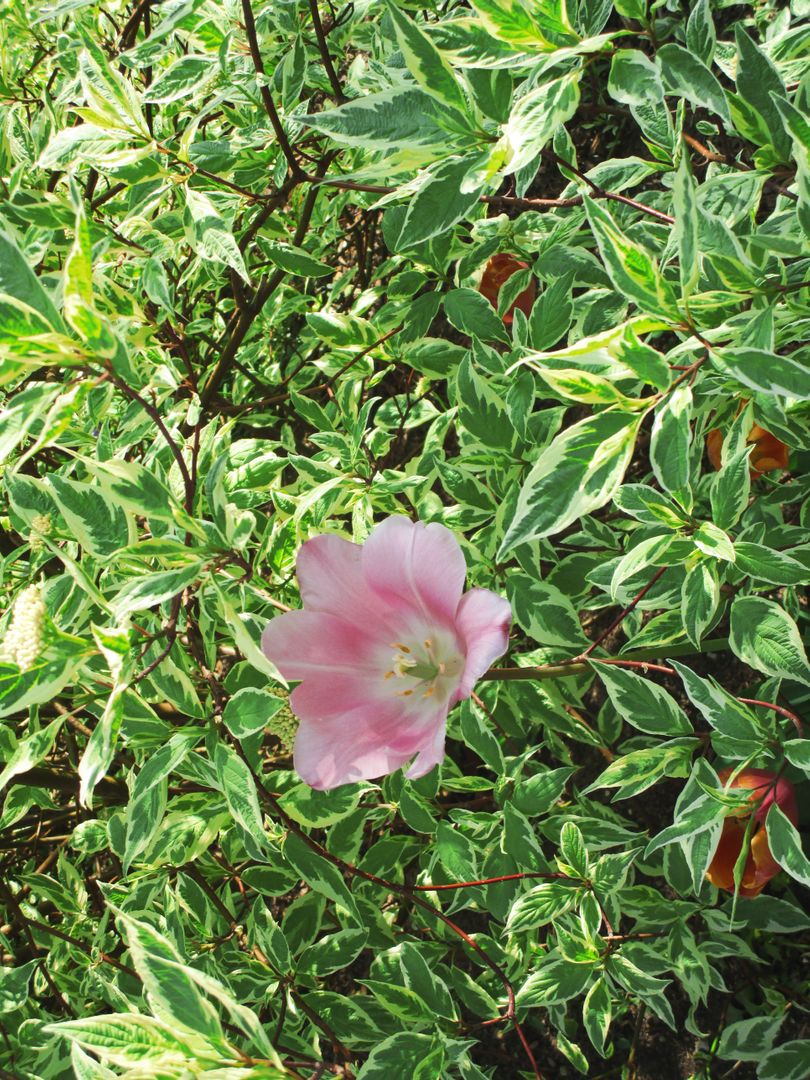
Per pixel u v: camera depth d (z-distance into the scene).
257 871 0.74
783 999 0.80
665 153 0.62
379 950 0.76
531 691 0.76
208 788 0.73
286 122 0.74
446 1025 0.67
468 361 0.70
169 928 0.67
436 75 0.47
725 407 0.69
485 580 0.73
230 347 0.92
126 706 0.61
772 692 0.64
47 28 0.94
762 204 0.90
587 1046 0.90
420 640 0.57
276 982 0.70
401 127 0.48
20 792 0.78
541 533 0.46
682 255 0.44
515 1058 0.92
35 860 1.04
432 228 0.49
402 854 0.78
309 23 0.84
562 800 0.93
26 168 0.78
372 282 1.12
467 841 0.68
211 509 0.54
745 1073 0.83
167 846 0.66
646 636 0.66
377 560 0.55
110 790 0.79
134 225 0.76
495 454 0.71
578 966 0.67
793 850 0.53
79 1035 0.43
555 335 0.69
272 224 0.87
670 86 0.50
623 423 0.46
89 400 0.71
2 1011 0.68
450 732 0.81
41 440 0.44
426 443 0.79
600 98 0.97
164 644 0.59
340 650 0.56
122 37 0.87
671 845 0.72
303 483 0.81
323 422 0.85
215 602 0.63
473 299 0.76
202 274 1.04
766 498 0.74
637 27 0.76
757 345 0.47
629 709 0.61
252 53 0.67
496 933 0.80
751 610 0.56
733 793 0.57
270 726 0.63
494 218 0.78
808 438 0.62
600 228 0.43
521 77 0.59
